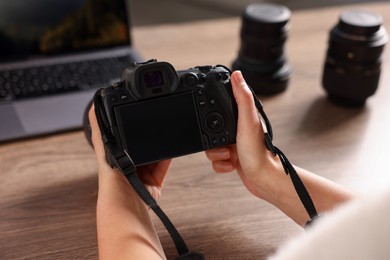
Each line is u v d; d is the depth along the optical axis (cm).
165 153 68
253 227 73
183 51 116
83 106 96
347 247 27
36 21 104
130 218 64
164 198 78
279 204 71
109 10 107
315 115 97
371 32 94
